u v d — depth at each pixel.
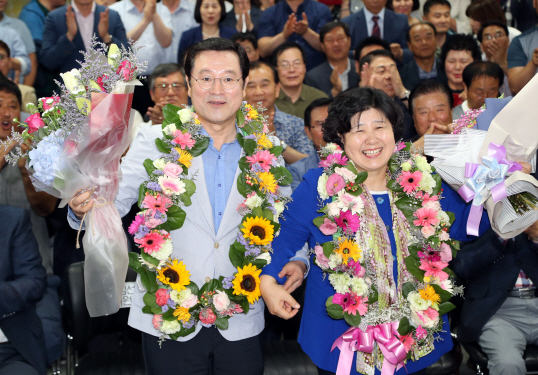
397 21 5.34
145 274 2.00
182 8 5.29
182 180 2.00
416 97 3.51
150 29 4.94
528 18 5.17
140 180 2.06
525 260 2.70
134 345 2.81
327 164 2.02
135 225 1.95
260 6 5.67
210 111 2.01
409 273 2.00
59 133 1.83
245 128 2.14
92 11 4.73
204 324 1.99
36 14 4.91
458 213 2.18
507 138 2.12
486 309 2.72
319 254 1.95
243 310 2.02
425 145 2.20
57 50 4.64
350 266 1.91
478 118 2.23
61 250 3.36
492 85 3.86
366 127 1.96
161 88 3.68
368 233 1.96
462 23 5.76
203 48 2.01
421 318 1.91
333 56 4.89
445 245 2.01
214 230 2.03
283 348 2.76
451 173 2.10
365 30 5.32
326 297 2.00
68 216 2.02
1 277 2.46
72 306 2.67
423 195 2.04
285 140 3.98
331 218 1.96
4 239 2.49
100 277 1.96
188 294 1.95
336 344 1.94
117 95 1.79
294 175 3.22
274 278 2.01
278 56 4.38
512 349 2.64
